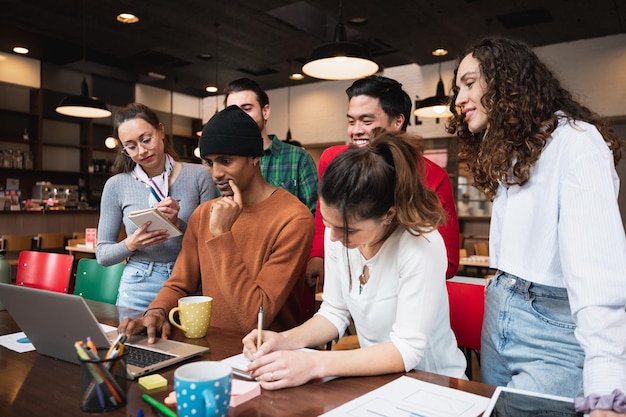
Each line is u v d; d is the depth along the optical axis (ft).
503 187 4.31
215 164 5.12
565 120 3.86
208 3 18.16
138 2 18.13
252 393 3.21
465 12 18.54
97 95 28.14
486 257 18.67
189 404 2.62
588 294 3.19
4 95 24.90
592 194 3.40
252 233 5.41
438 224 3.61
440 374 3.87
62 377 3.54
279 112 32.07
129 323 4.52
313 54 11.53
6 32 21.39
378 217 3.47
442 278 3.89
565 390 3.75
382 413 2.95
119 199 7.23
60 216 24.73
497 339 4.21
